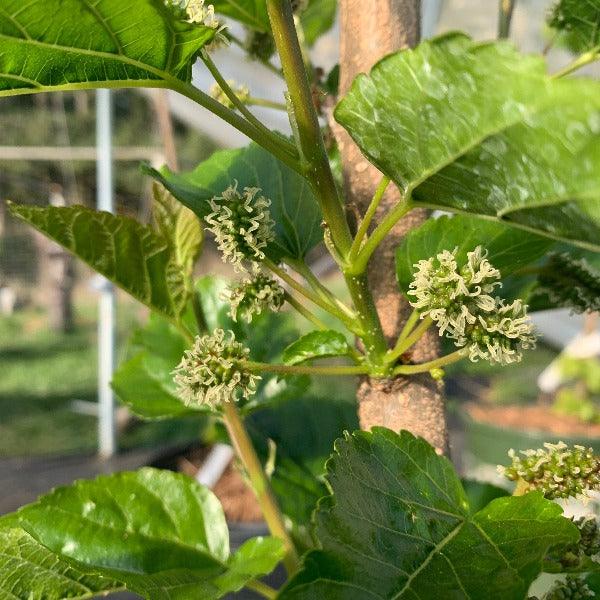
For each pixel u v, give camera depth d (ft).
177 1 0.34
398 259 0.40
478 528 0.34
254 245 0.38
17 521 0.45
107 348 2.19
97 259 0.47
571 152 0.24
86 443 2.70
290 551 0.49
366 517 0.32
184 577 0.43
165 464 1.79
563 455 0.37
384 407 0.41
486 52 0.24
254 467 0.50
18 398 3.53
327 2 0.72
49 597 0.44
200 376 0.39
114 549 0.46
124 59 0.32
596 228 0.26
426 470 0.37
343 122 0.30
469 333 0.35
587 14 0.39
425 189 0.31
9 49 0.31
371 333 0.39
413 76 0.27
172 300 0.50
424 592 0.30
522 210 0.28
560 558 0.36
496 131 0.26
